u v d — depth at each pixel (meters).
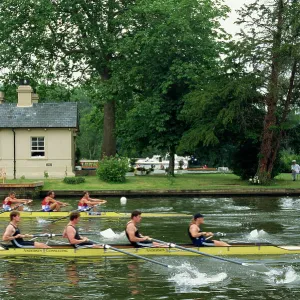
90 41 52.59
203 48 50.38
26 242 20.42
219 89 45.06
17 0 50.78
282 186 45.28
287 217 30.27
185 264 18.72
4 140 48.00
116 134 55.19
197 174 60.59
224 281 16.62
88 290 15.66
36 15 50.81
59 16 52.84
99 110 68.00
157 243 20.17
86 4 52.69
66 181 44.69
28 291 15.55
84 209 31.31
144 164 77.50
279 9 45.22
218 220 29.19
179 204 36.91
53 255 20.00
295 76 46.47
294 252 20.42
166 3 50.06
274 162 48.59
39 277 17.03
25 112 48.88
